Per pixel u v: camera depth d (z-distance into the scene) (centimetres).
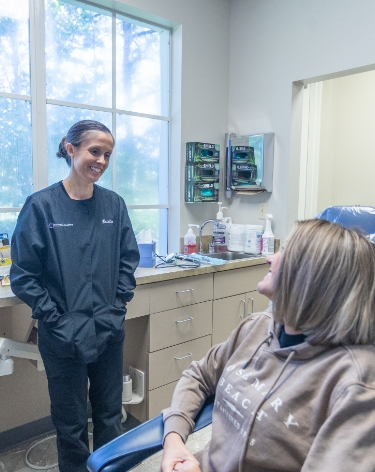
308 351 83
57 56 226
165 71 282
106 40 247
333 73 250
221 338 248
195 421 109
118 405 178
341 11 241
